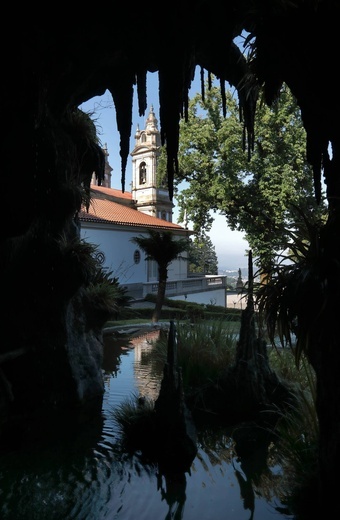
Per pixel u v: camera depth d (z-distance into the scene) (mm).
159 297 14961
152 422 4715
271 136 22703
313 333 2982
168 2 5227
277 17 3789
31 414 5840
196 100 25672
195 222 27766
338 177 3568
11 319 6160
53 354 6262
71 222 7266
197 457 4336
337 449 2861
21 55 5199
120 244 29688
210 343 7316
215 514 3283
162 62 5531
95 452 4535
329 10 3428
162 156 28953
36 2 4961
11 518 3246
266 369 5660
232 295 45219
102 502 3506
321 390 3070
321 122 4020
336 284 2732
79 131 7402
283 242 3273
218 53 6340
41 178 6047
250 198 24047
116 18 5508
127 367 8453
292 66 4059
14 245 5992
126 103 7340
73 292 6352
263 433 4891
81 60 6203
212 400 5574
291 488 3547
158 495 3623
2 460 4348
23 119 5488
